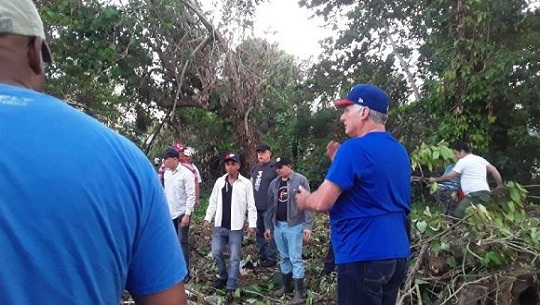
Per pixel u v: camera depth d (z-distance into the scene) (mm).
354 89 3424
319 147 17984
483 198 5598
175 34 14242
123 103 14922
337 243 3305
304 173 17938
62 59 12938
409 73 19859
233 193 7277
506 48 13438
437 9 13875
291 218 6703
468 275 4926
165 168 8234
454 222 5535
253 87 14750
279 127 18125
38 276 1021
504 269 4918
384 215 3199
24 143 1062
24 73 1214
